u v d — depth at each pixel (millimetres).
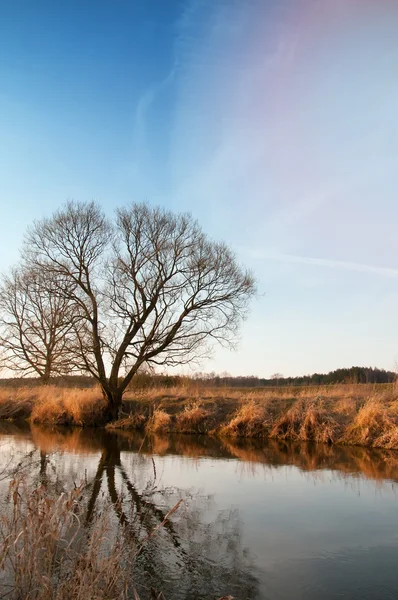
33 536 5516
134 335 25672
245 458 15039
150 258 25297
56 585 5629
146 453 16031
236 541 7957
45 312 28125
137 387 31672
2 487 10656
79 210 25594
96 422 25344
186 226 25703
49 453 15828
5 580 5961
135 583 6438
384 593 6258
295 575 6758
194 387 31078
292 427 19156
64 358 24859
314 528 8555
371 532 8359
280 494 10695
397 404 17531
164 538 8031
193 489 11148
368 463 13773
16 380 35969
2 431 22469
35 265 25797
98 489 11047
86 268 25625
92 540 5789
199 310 25969
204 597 6121
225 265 25766
